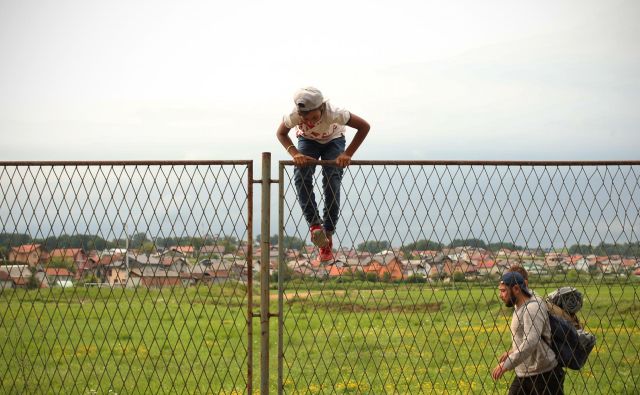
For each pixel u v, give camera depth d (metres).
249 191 6.08
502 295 6.74
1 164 6.15
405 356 14.79
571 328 6.69
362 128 6.39
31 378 11.42
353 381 11.83
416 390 10.96
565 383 11.34
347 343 16.45
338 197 6.59
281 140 6.54
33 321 16.94
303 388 11.09
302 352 15.52
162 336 17.42
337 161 6.20
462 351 15.50
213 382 11.95
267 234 6.09
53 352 14.39
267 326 6.09
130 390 10.95
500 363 6.82
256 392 10.92
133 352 15.22
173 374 12.84
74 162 6.14
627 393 10.51
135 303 20.62
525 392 6.74
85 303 19.27
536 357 6.62
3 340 14.51
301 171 6.34
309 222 6.43
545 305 6.68
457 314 18.86
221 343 16.98
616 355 13.91
